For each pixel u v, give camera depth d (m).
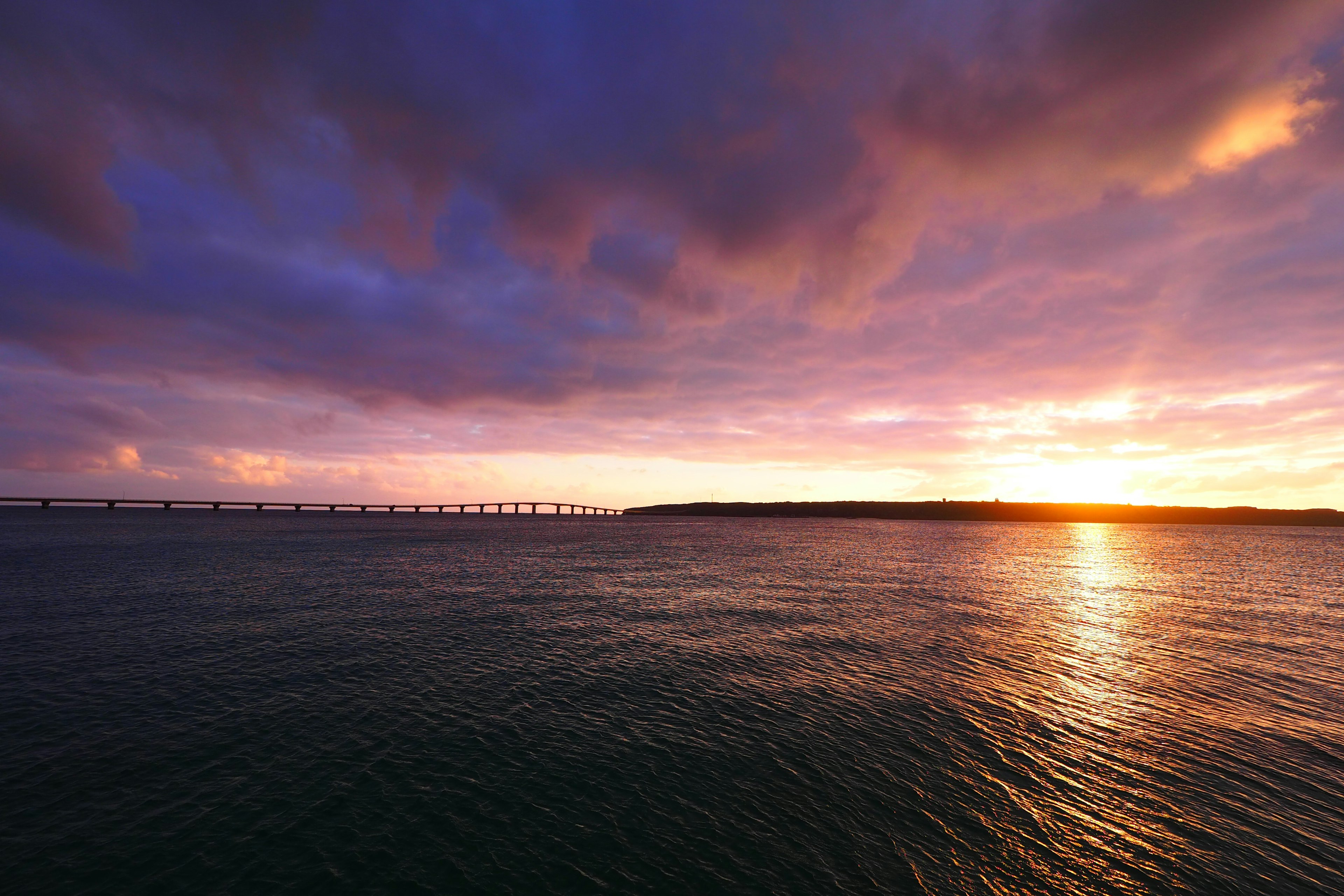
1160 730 21.67
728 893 12.83
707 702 23.91
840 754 19.45
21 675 25.42
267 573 58.50
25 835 14.06
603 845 14.36
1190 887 13.33
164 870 13.02
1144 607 47.50
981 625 39.03
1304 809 16.52
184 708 22.11
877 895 12.85
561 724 21.45
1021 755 19.56
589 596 48.66
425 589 50.78
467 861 13.62
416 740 19.88
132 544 89.56
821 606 45.59
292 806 15.68
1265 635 37.31
